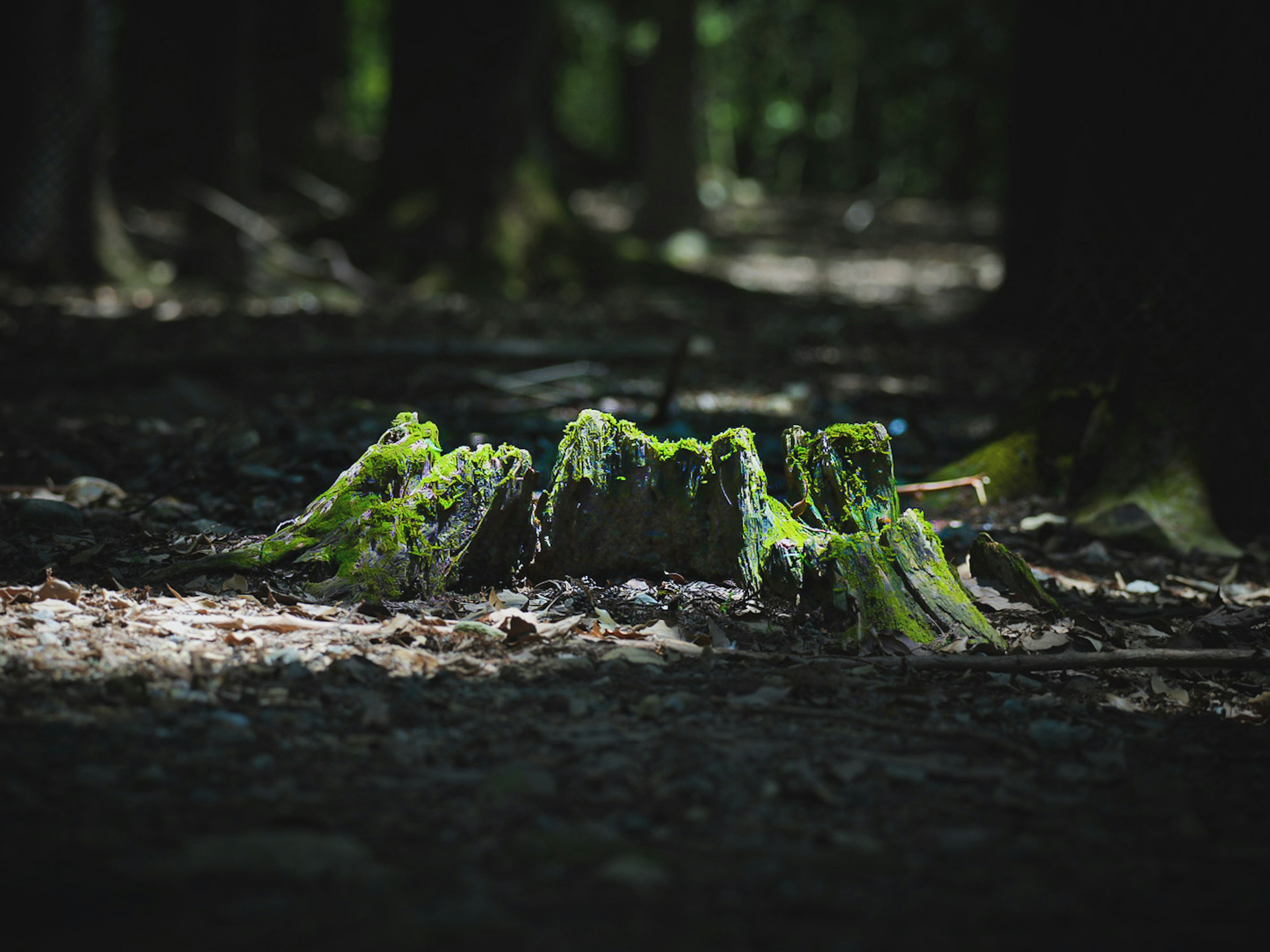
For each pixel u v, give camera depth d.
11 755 3.54
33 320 15.18
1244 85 7.55
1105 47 7.93
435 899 2.88
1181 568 6.93
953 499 7.83
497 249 20.95
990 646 4.96
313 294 19.62
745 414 10.36
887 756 3.92
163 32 26.31
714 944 2.72
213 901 2.85
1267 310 7.60
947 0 36.88
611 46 45.38
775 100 49.84
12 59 18.56
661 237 31.36
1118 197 7.90
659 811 3.40
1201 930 2.87
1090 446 7.79
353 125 38.53
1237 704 4.70
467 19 21.12
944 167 48.75
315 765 3.63
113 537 6.08
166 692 4.09
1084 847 3.34
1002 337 15.70
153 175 25.89
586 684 4.44
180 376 11.30
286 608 4.98
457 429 9.05
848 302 20.30
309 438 8.10
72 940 2.66
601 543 5.47
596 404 10.69
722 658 4.75
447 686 4.32
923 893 3.02
